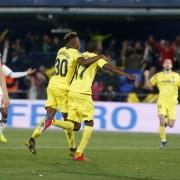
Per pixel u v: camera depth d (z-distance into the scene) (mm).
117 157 22938
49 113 22281
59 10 45750
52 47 50625
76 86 21672
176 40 49250
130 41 52812
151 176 18594
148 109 40875
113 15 46125
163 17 46625
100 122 41531
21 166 19984
